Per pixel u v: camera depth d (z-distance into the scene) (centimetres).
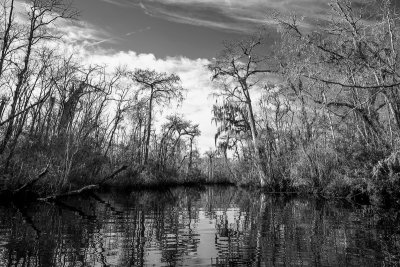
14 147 1845
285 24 1961
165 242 958
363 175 2031
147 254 816
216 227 1240
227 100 4041
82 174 2650
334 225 1250
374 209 1788
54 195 2000
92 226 1185
